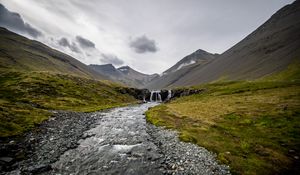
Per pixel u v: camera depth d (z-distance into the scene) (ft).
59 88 290.35
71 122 132.36
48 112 152.46
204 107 194.08
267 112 133.90
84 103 250.16
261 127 106.83
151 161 70.18
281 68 470.39
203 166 63.82
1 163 62.49
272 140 87.71
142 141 94.94
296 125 101.09
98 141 93.81
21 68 645.92
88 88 351.67
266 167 62.90
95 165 66.54
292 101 161.07
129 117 170.30
